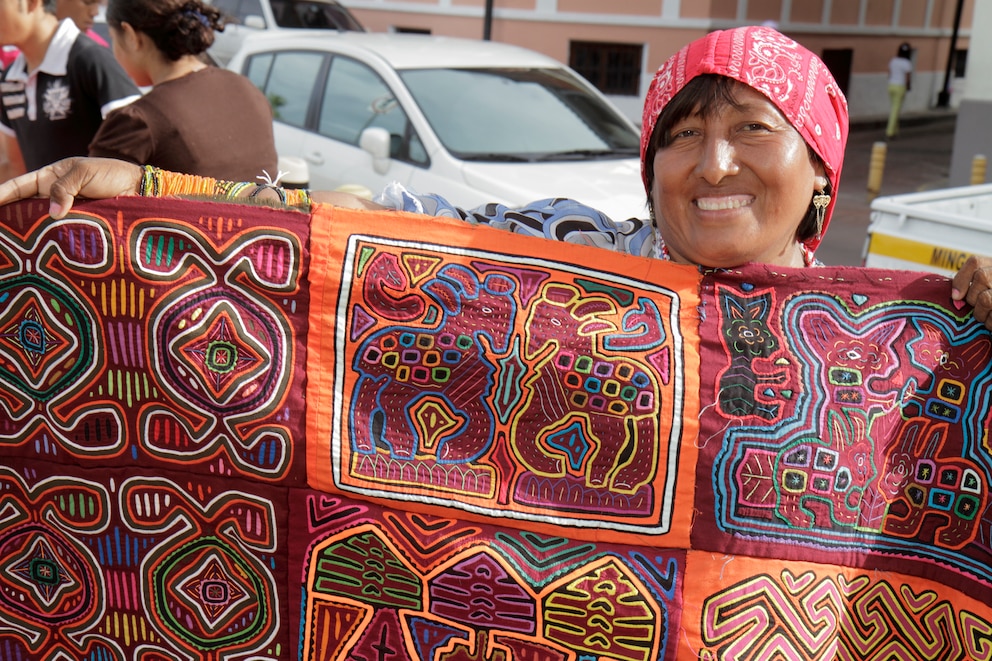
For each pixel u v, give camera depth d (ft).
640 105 52.95
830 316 5.57
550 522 5.53
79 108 11.39
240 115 10.46
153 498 5.87
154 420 5.81
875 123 60.54
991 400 5.32
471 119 18.40
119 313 5.76
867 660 5.45
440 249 5.80
